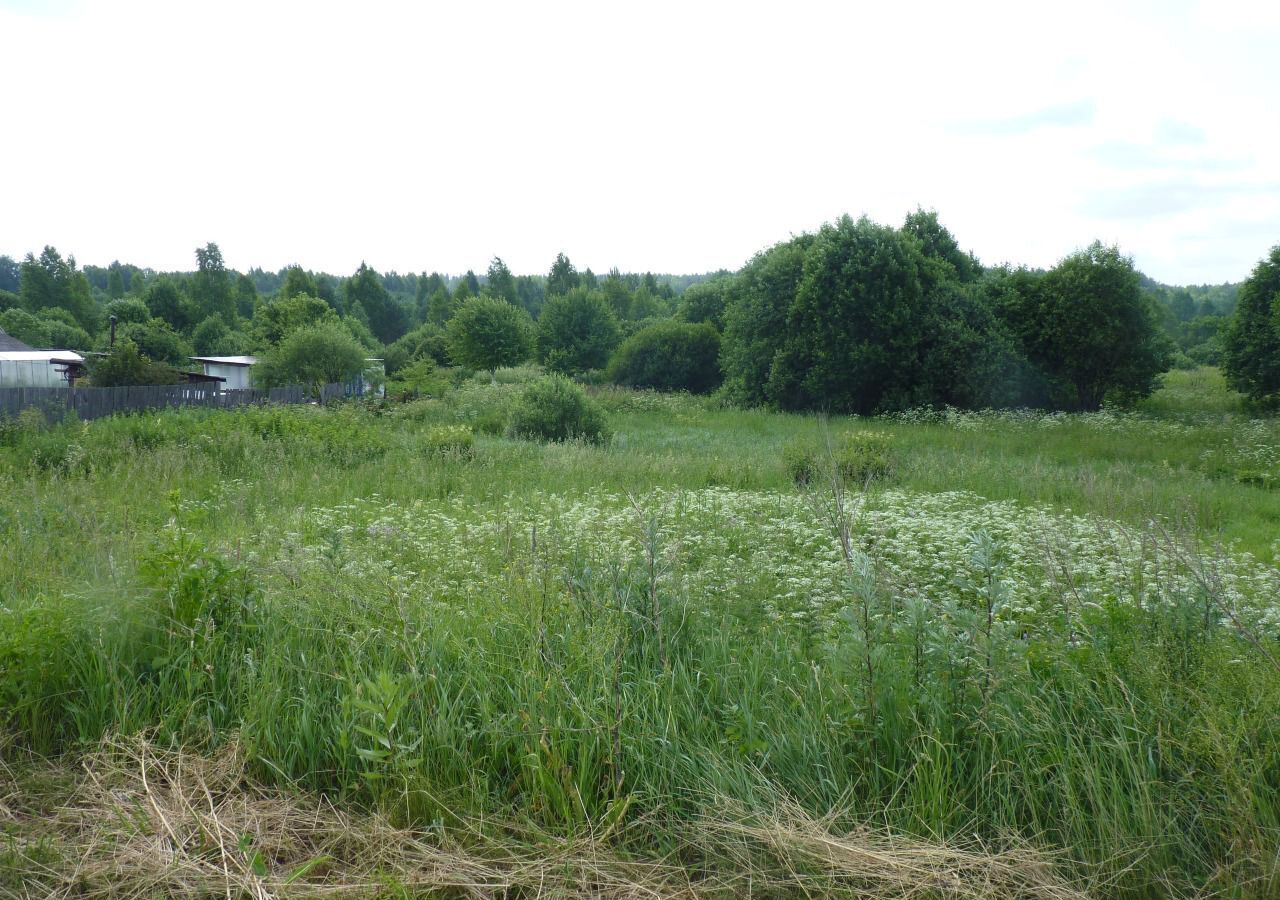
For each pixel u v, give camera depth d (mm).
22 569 5402
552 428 17859
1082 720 3281
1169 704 3201
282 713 3643
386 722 3178
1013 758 3109
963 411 25188
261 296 99500
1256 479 12805
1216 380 39125
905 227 35938
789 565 5906
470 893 2746
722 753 3287
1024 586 5047
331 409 21625
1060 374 28844
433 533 7555
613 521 7430
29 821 3088
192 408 19047
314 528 7625
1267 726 3004
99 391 21422
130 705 3770
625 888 2760
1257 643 3342
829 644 3773
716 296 46812
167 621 4168
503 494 10844
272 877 2783
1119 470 12523
